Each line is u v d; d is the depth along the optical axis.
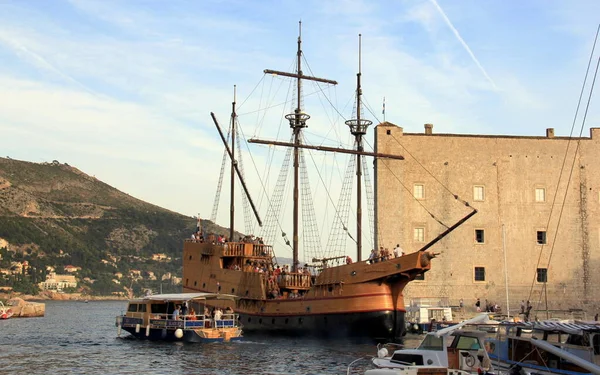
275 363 39.38
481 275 71.12
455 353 29.05
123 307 186.25
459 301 70.00
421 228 71.25
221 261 64.12
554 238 71.06
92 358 41.91
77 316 117.50
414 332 60.56
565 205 73.00
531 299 70.94
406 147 72.25
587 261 72.12
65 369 37.28
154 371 36.50
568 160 73.62
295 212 66.00
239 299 60.31
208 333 51.03
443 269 70.75
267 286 58.53
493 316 59.31
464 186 72.25
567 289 71.50
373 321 50.62
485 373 27.03
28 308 112.75
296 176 66.56
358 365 38.53
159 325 52.53
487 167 72.75
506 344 30.70
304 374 35.41
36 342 54.25
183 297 53.16
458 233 71.38
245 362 39.81
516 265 71.50
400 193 71.50
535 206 72.62
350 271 52.16
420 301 67.69
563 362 28.08
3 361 40.72
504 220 72.06
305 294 56.28
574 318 67.88
